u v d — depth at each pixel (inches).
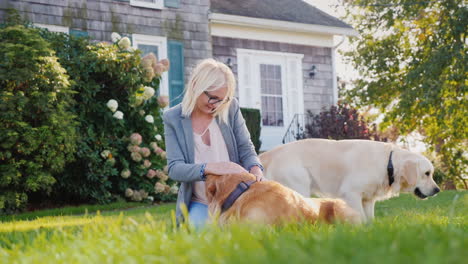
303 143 201.5
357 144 196.7
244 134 133.4
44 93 296.8
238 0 526.9
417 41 564.7
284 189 106.7
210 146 128.3
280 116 514.3
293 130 516.1
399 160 191.8
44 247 80.5
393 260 44.3
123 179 353.1
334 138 472.7
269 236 67.2
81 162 335.0
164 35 447.5
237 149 132.6
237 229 65.1
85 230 90.6
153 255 58.7
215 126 129.5
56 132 294.2
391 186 194.5
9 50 294.2
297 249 51.6
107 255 63.8
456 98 504.1
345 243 55.9
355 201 189.9
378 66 558.3
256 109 459.8
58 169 301.9
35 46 302.0
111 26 423.8
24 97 284.5
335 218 108.2
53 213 285.6
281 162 196.7
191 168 115.3
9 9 362.9
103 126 346.6
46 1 396.8
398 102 542.9
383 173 191.8
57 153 298.7
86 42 355.9
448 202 291.0
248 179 108.1
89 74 348.8
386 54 557.6
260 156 204.1
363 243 57.0
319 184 195.9
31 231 149.0
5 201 293.6
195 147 127.6
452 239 57.7
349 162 193.3
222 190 107.0
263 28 501.4
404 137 689.0
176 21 454.0
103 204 336.5
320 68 535.8
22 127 286.4
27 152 284.2
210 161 127.7
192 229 74.8
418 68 499.2
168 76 446.3
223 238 63.2
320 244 56.5
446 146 597.9
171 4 450.3
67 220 211.5
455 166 600.7
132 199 345.1
